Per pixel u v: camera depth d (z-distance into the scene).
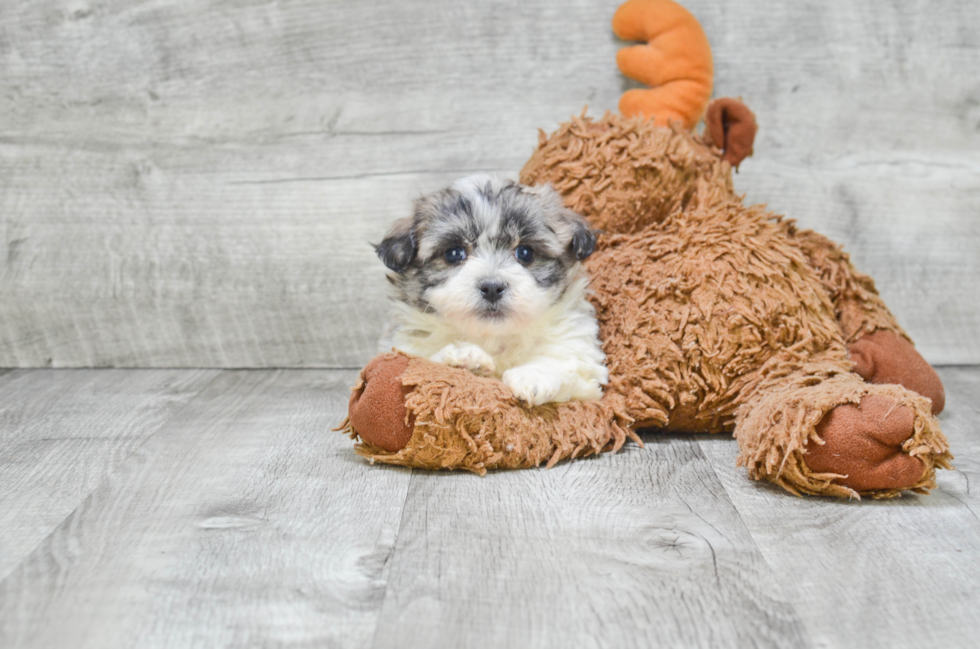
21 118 0.85
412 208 0.64
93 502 0.54
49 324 0.87
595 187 0.67
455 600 0.45
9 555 0.49
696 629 0.43
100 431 0.67
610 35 0.84
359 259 0.86
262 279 0.87
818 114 0.84
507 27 0.84
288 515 0.53
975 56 0.83
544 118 0.85
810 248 0.70
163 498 0.55
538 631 0.43
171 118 0.85
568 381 0.60
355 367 0.88
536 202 0.62
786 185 0.85
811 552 0.48
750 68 0.84
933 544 0.49
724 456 0.61
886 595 0.45
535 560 0.48
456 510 0.53
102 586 0.46
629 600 0.45
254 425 0.68
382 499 0.54
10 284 0.86
